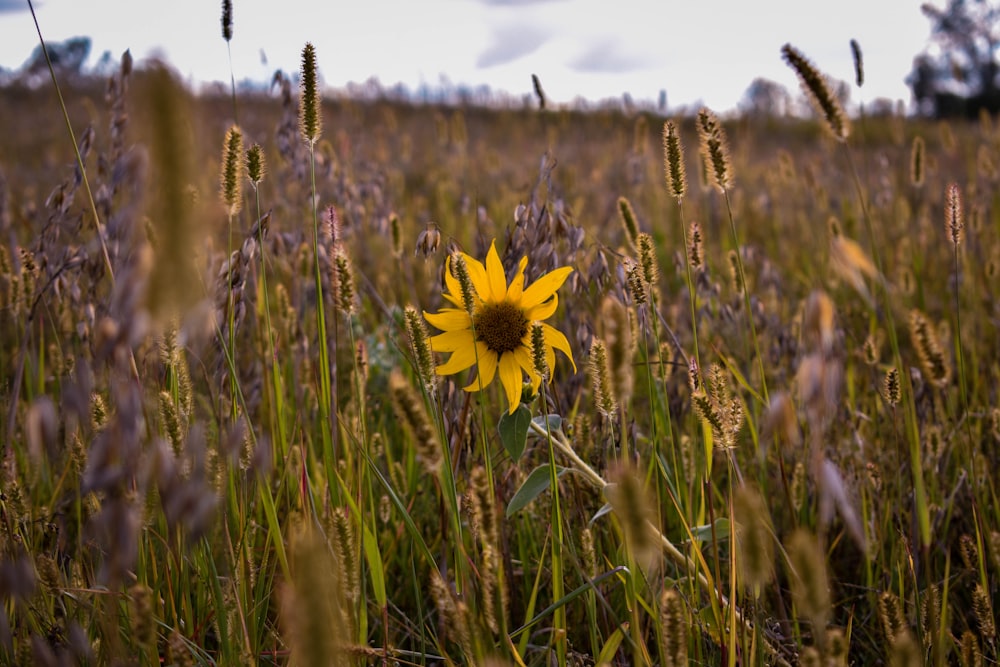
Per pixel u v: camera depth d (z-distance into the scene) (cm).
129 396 101
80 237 343
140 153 71
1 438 270
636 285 214
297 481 240
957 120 1855
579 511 235
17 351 332
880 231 641
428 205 771
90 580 202
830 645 120
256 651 175
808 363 113
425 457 125
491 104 1950
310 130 200
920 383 283
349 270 210
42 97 1568
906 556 208
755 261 547
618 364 123
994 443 308
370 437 294
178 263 74
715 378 185
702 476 219
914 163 411
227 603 177
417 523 270
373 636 241
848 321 412
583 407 305
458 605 141
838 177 858
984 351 414
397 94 1964
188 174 72
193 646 187
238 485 211
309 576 92
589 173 966
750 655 180
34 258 296
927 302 507
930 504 260
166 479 109
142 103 70
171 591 196
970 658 168
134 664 143
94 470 101
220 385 227
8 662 158
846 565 283
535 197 269
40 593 190
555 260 258
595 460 248
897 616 163
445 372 222
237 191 196
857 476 273
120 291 78
